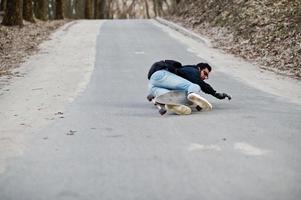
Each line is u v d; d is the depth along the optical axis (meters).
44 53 57.62
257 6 70.19
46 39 71.69
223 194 14.43
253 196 14.27
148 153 18.70
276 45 54.91
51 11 162.62
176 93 25.64
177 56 54.03
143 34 78.81
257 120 24.17
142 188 15.04
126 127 23.12
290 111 26.83
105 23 103.12
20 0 80.88
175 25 89.62
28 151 19.39
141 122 24.12
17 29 78.06
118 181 15.69
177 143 20.03
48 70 45.19
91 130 22.67
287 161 17.48
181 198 14.18
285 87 36.44
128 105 28.97
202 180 15.60
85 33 80.38
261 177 15.83
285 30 57.16
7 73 43.81
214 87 35.91
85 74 42.06
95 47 62.03
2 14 99.06
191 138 20.78
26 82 38.91
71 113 26.78
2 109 28.72
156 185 15.27
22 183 15.74
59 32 82.00
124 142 20.39
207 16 86.62
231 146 19.42
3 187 15.44
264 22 63.78
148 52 57.09
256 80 39.66
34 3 105.44
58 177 16.22
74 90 34.59
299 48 50.19
